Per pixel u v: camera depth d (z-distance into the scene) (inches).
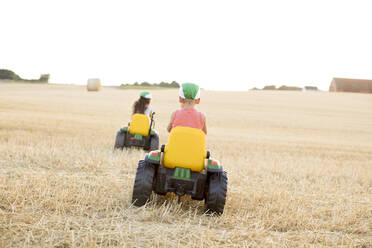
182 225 154.3
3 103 1128.2
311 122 1143.0
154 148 343.3
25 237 127.0
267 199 218.5
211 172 182.1
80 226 142.1
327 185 281.6
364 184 302.7
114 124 716.0
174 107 1362.0
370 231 172.7
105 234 135.6
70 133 524.1
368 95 2610.7
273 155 464.1
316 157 483.5
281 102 1920.5
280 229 166.9
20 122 629.6
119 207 170.9
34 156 289.7
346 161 466.3
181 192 172.1
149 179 175.8
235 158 403.2
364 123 1220.5
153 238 137.7
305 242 147.7
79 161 284.0
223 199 173.6
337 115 1460.4
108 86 3838.6
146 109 364.8
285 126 984.3
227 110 1401.3
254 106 1649.9
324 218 189.8
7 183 195.6
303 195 240.1
